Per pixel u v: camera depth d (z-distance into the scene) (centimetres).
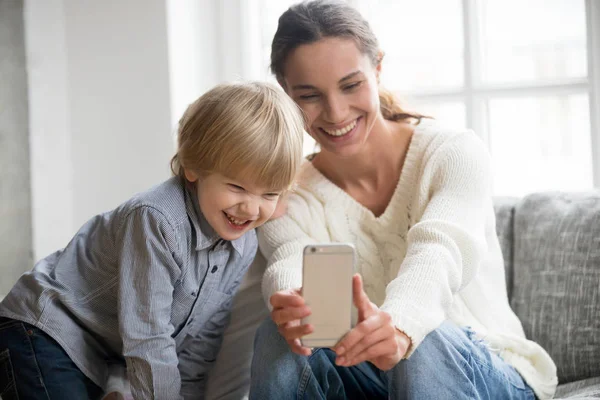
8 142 203
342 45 128
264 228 146
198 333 142
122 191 206
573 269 143
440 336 111
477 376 113
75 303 130
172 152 199
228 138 117
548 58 198
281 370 116
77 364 130
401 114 150
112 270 130
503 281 141
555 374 130
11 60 202
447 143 136
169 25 197
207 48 213
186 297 131
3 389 130
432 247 117
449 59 206
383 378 126
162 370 122
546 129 204
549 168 205
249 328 153
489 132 201
